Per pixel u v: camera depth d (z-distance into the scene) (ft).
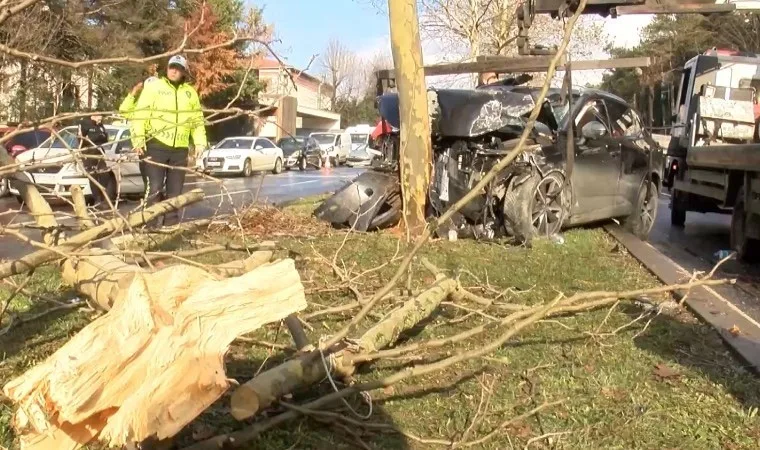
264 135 112.16
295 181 82.48
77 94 20.85
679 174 46.93
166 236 20.18
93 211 16.20
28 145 38.29
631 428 13.46
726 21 137.90
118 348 8.72
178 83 27.27
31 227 15.33
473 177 30.32
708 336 19.02
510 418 13.73
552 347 17.56
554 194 32.24
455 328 18.25
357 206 31.48
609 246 32.94
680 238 42.91
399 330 15.60
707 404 14.71
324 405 12.78
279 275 9.75
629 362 16.78
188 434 11.79
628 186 38.27
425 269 23.35
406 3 29.04
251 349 15.69
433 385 15.03
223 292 9.42
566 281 23.84
